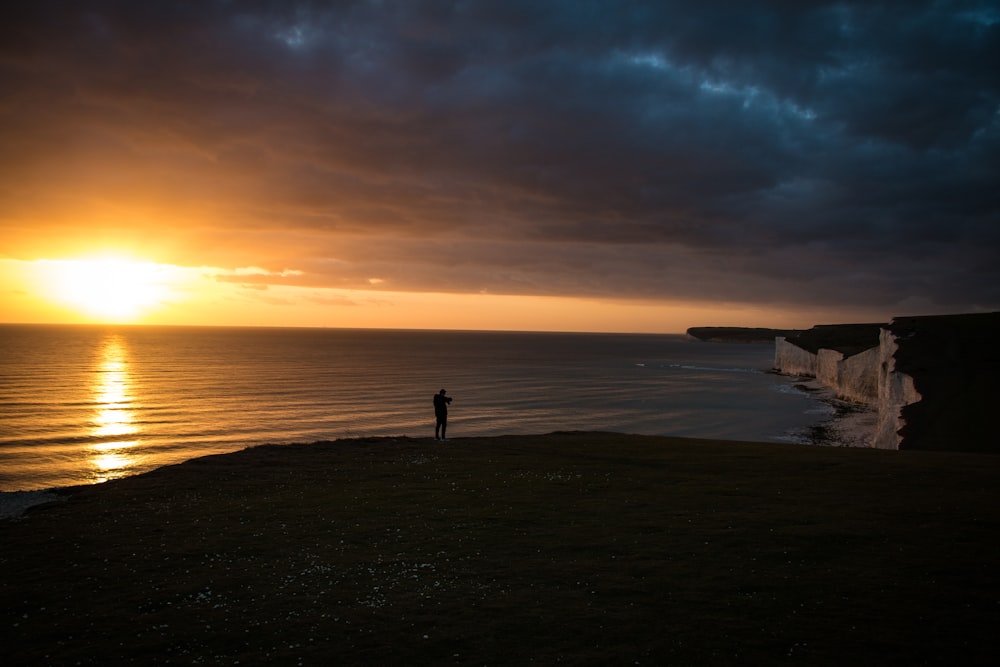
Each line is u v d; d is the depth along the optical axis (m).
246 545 14.15
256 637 9.38
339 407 87.25
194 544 14.34
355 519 16.28
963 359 60.00
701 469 22.72
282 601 10.78
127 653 8.92
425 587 11.30
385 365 169.12
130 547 14.16
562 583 11.34
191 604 10.71
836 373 117.38
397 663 8.46
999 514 15.66
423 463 24.61
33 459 54.88
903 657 8.27
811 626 9.29
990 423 50.25
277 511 17.34
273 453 27.42
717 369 180.88
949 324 67.25
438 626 9.62
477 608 10.28
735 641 8.85
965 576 11.26
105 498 19.48
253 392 103.56
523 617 9.88
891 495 18.02
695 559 12.51
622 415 84.19
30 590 11.51
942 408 54.00
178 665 8.53
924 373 59.25
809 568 11.84
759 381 139.75
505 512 16.69
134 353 196.38
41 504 19.00
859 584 10.94
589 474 21.97
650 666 8.22
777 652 8.48
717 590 10.83
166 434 66.56
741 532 14.32
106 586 11.70
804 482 20.11
